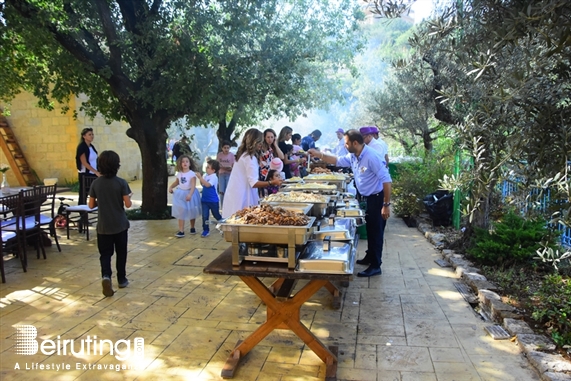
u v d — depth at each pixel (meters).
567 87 2.41
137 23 8.27
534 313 3.95
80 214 8.03
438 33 2.86
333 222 3.93
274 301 3.38
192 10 7.99
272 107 11.43
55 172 15.80
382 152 6.73
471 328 4.06
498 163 2.45
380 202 5.48
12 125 15.67
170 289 5.14
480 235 5.88
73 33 7.89
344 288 5.10
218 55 8.35
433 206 7.88
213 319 4.31
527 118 2.41
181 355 3.62
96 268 5.95
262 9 8.62
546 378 3.12
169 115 9.43
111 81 8.55
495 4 2.56
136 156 18.20
